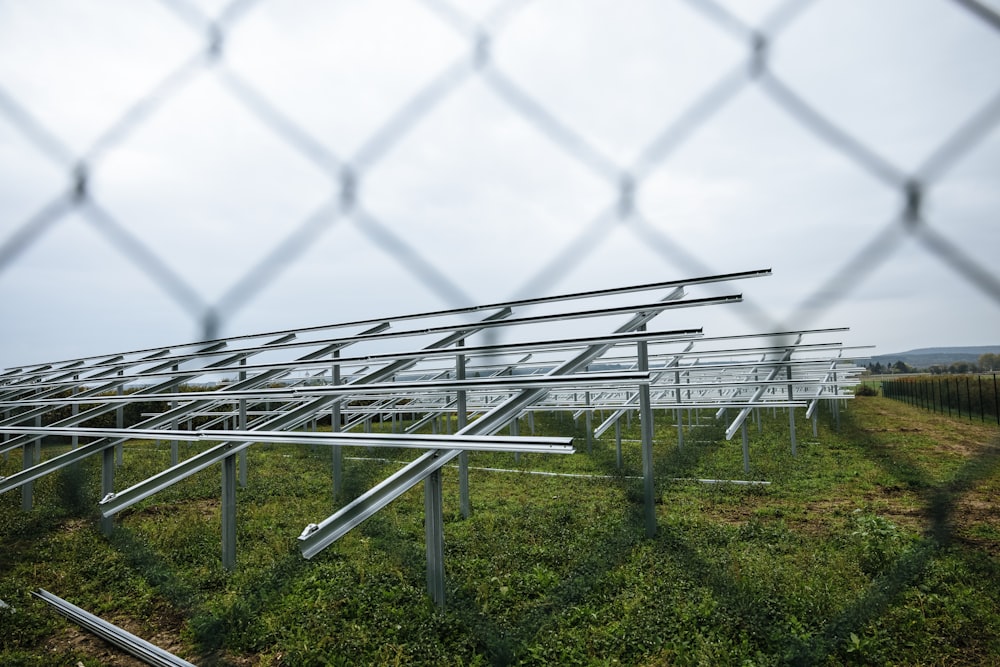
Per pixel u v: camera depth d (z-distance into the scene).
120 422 12.76
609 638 4.45
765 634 4.36
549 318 6.07
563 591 5.25
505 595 5.23
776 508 8.16
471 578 5.63
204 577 6.03
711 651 4.16
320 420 23.81
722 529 7.04
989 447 4.31
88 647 4.81
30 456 9.51
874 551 5.74
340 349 8.75
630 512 7.81
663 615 4.73
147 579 6.13
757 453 12.96
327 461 13.73
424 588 5.40
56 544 7.35
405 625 4.71
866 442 14.48
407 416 23.95
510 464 12.46
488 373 12.59
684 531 6.96
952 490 6.57
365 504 4.11
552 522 7.56
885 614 4.61
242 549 7.01
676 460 11.95
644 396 6.88
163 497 10.18
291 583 5.75
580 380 4.24
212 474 12.12
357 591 5.41
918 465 11.08
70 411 19.39
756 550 6.23
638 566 5.85
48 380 11.98
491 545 6.62
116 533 7.62
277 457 14.72
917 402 26.70
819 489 9.41
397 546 6.66
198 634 4.85
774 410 21.88
